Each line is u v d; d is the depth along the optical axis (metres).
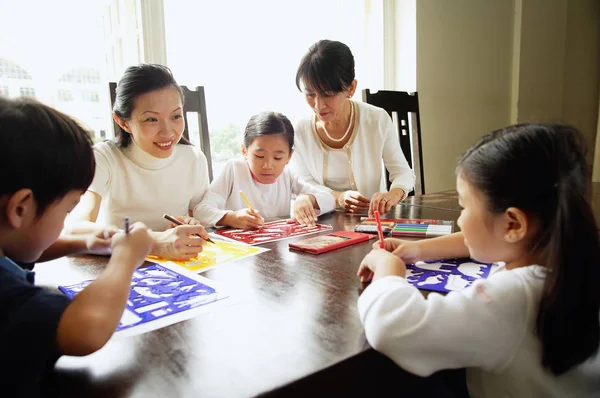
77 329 0.44
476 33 2.63
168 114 1.17
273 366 0.46
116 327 0.51
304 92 1.47
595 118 3.50
